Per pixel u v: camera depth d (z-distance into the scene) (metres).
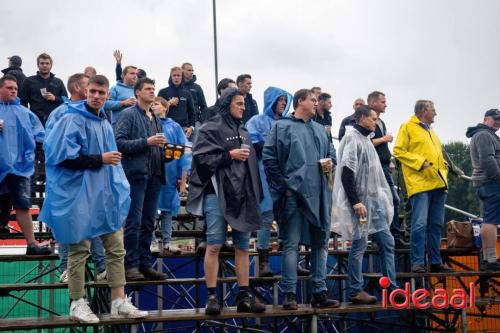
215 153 5.27
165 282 5.89
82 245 4.90
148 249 6.02
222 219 5.25
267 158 5.76
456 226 8.12
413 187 7.10
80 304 4.91
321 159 5.74
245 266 5.41
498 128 7.77
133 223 5.73
